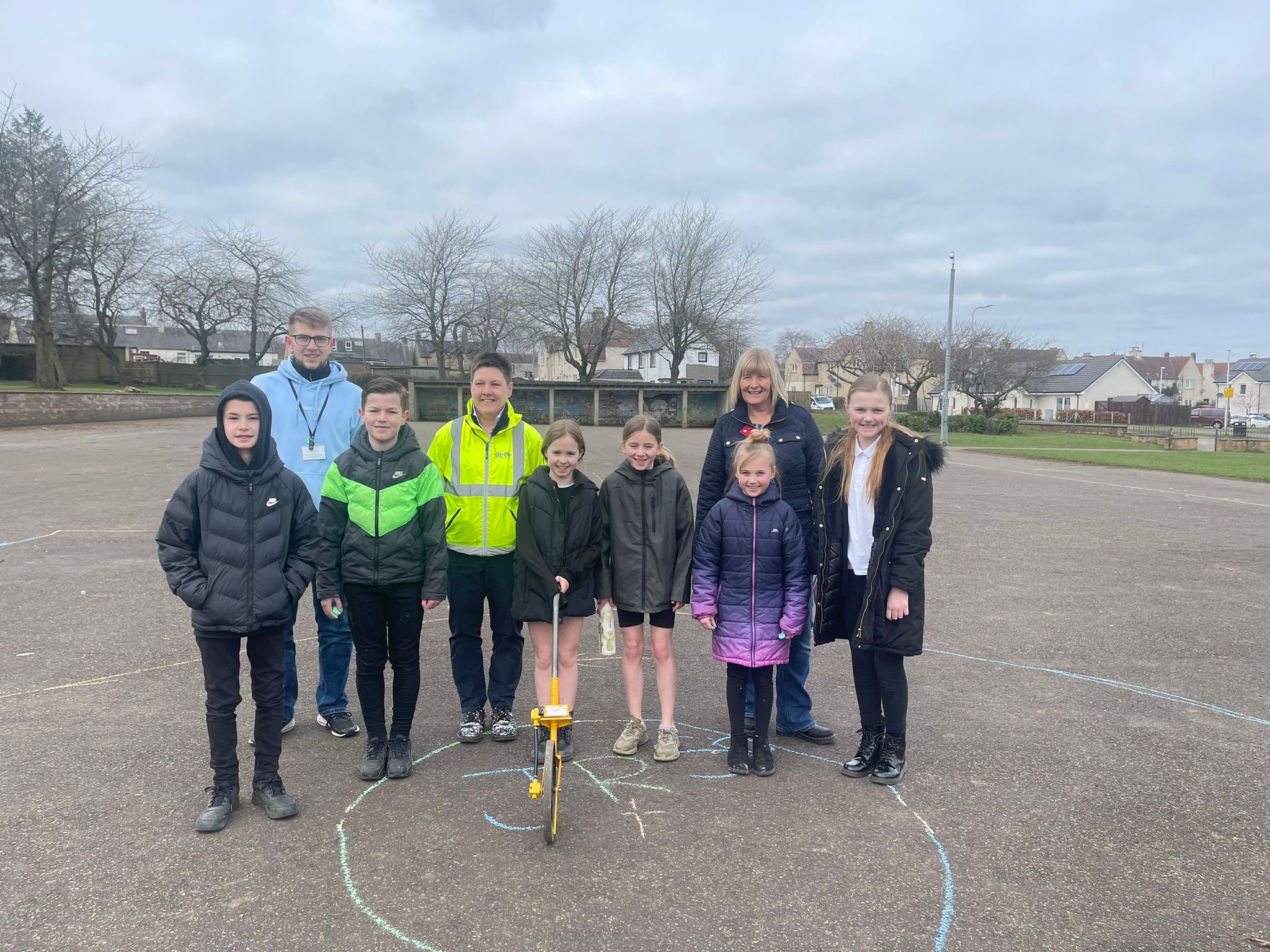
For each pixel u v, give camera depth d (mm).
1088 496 13586
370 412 3258
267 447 3076
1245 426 35500
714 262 44812
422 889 2551
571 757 3600
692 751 3688
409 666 3430
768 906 2479
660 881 2607
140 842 2820
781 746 3770
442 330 44125
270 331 45000
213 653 2969
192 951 2244
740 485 3418
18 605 5930
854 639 3357
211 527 2941
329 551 3352
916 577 3199
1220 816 3078
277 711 3094
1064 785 3332
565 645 3639
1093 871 2695
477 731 3717
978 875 2666
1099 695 4402
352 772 3420
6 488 11820
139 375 43156
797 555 3420
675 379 46438
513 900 2496
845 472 3426
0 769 3371
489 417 3643
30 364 37406
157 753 3553
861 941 2311
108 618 5629
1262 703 4293
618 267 44781
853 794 3256
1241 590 6883
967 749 3697
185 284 41625
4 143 28453
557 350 47500
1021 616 6035
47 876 2600
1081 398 69812
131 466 14758
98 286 37406
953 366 42375
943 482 15922
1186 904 2512
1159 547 8836
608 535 3516
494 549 3633
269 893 2525
